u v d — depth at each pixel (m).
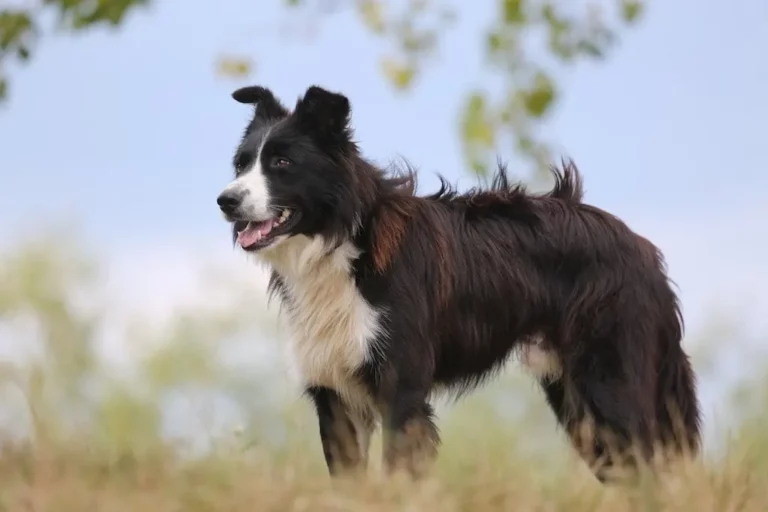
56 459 10.66
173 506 9.40
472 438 12.54
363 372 12.03
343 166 12.09
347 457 12.12
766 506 9.88
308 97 12.21
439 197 12.78
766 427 11.63
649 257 12.78
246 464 10.30
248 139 12.52
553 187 13.19
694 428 12.82
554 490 10.11
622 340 12.42
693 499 9.75
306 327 12.25
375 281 11.91
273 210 12.06
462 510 9.60
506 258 12.53
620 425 12.32
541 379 13.15
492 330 12.54
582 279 12.49
